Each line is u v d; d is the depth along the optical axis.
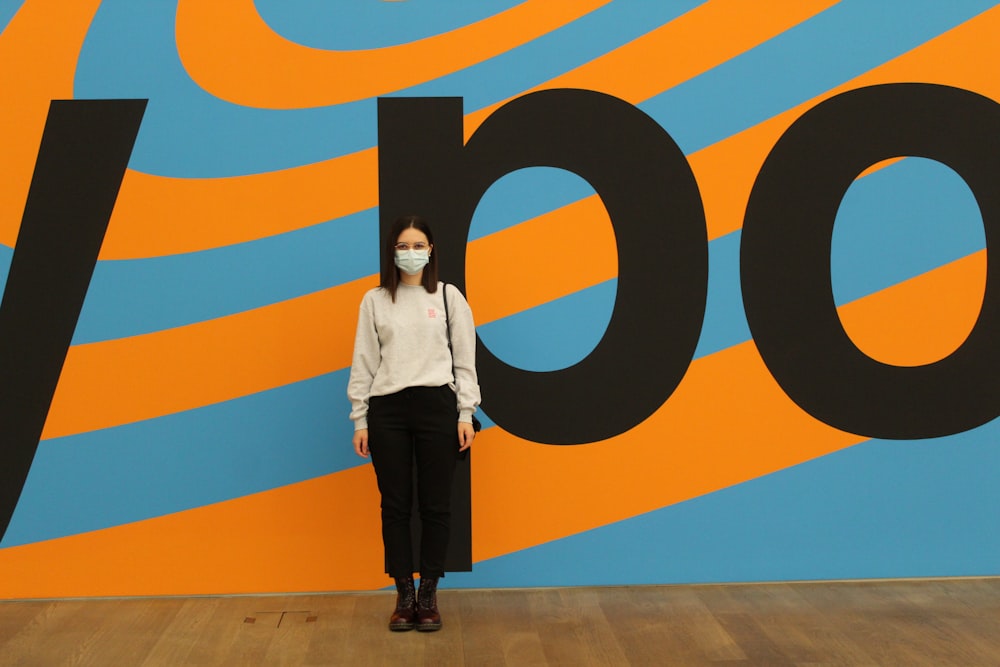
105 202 3.42
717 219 3.51
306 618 3.23
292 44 3.45
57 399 3.41
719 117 3.51
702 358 3.52
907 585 3.50
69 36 3.43
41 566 3.42
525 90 3.49
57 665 2.83
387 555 3.14
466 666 2.80
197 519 3.45
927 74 3.52
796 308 3.52
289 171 3.45
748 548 3.52
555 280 3.50
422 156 3.47
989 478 3.54
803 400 3.52
